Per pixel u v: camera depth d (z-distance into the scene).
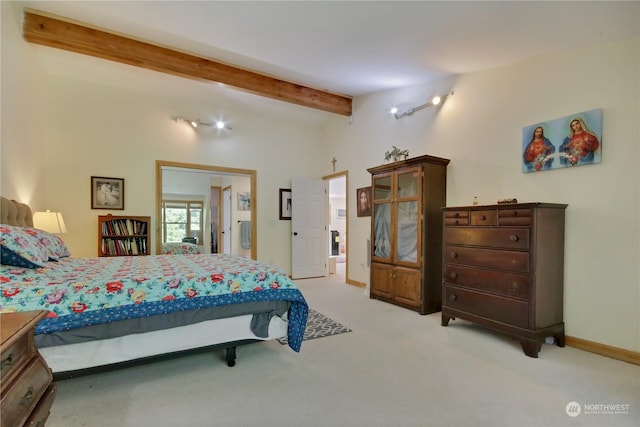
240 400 1.84
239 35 3.02
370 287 4.32
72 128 4.18
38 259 2.03
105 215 4.29
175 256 3.31
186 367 2.24
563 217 2.67
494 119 3.25
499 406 1.78
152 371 2.18
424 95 4.07
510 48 2.76
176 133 4.89
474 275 2.88
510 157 3.10
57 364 1.74
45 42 3.15
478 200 3.40
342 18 2.55
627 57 2.35
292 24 2.71
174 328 2.02
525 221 2.50
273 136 5.79
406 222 3.81
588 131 2.54
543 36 2.49
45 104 3.97
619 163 2.39
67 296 1.74
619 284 2.39
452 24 2.47
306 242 5.98
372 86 4.38
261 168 5.67
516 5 2.13
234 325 2.20
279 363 2.31
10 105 2.93
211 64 3.84
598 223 2.50
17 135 3.11
